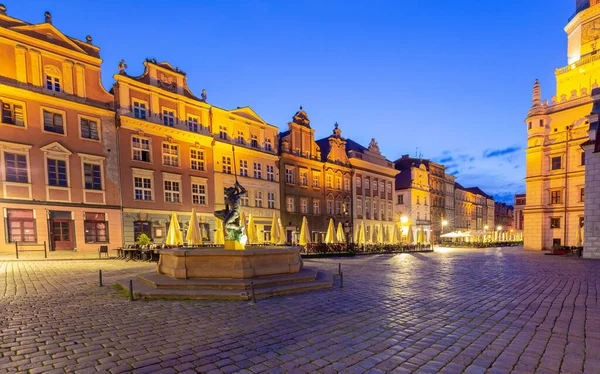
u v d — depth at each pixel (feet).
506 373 13.93
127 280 34.91
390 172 181.27
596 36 106.52
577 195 105.40
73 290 31.94
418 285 36.55
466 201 253.24
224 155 110.22
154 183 92.12
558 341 17.83
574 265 61.00
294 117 137.28
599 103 82.07
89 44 84.79
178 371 14.05
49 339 18.04
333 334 19.01
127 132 88.17
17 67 72.84
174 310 24.27
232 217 40.83
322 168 145.07
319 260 72.33
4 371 14.06
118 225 84.69
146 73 94.22
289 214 128.77
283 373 13.91
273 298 28.40
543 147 113.50
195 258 32.22
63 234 76.84
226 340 17.95
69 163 78.54
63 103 78.33
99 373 13.79
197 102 103.55
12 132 71.20
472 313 23.97
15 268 50.42
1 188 69.21
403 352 16.29
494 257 84.69
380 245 112.68
